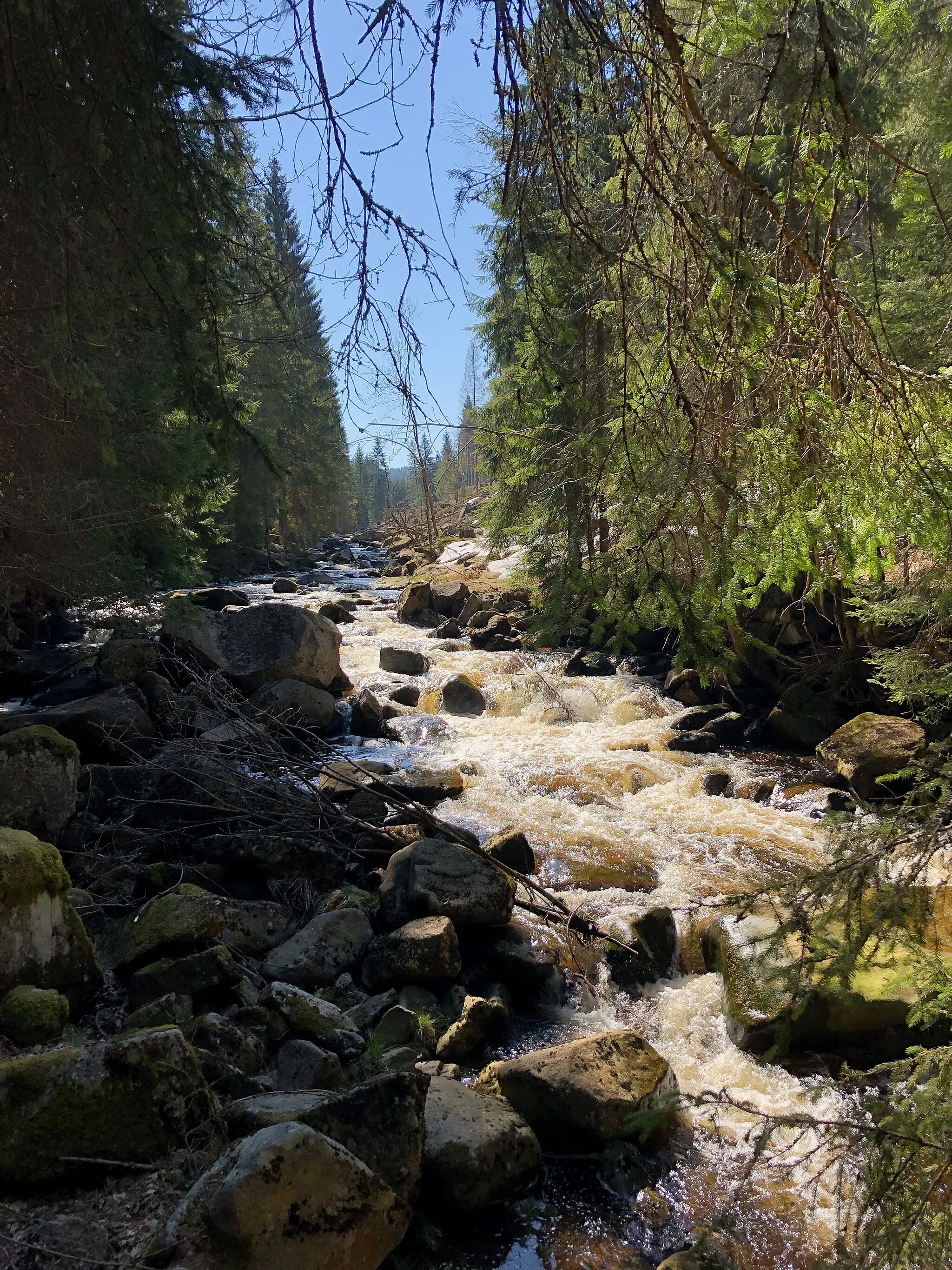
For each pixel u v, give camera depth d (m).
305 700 9.99
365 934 5.46
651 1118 2.61
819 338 2.48
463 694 11.43
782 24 2.51
